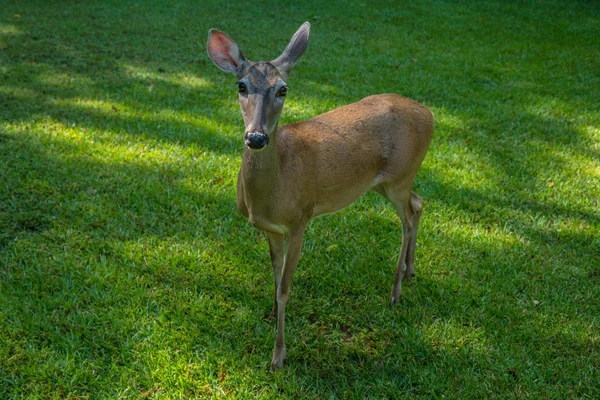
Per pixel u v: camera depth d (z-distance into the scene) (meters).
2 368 3.40
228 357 3.61
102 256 4.34
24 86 7.15
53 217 4.73
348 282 4.33
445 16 12.02
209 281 4.26
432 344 3.81
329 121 3.86
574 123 7.05
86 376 3.39
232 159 5.78
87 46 8.83
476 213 5.22
